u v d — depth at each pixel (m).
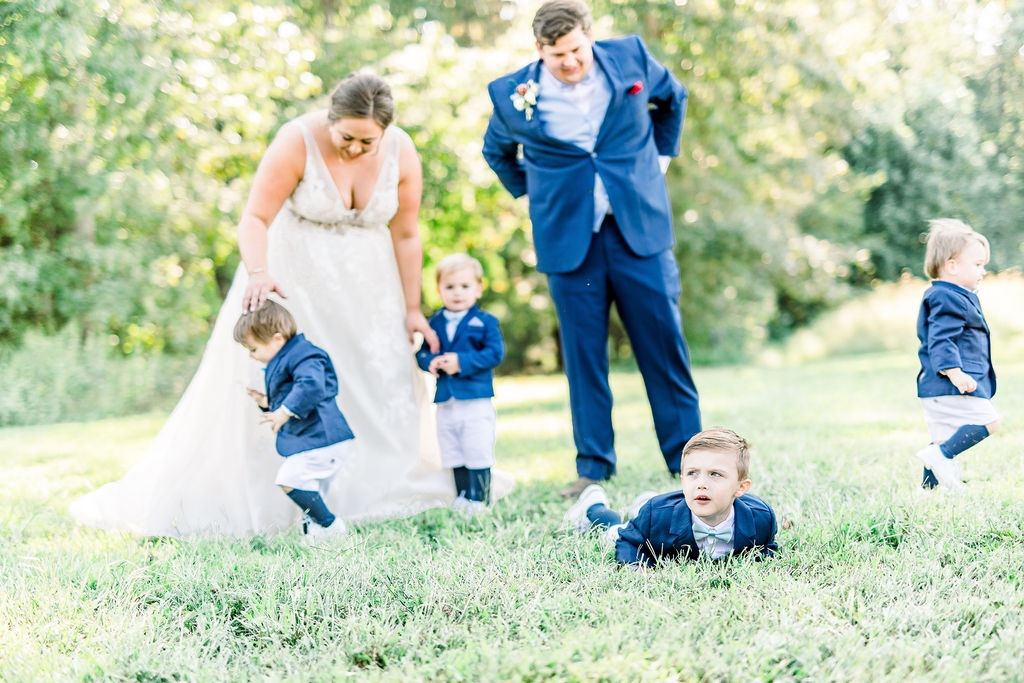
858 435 4.95
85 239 10.38
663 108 4.08
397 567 2.60
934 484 3.28
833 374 10.72
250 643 2.16
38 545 3.12
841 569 2.43
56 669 2.04
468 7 16.14
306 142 3.41
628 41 3.88
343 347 3.61
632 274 3.83
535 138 3.81
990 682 1.79
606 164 3.76
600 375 3.94
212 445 3.42
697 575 2.46
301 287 3.54
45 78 8.50
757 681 1.84
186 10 9.73
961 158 14.72
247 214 3.43
